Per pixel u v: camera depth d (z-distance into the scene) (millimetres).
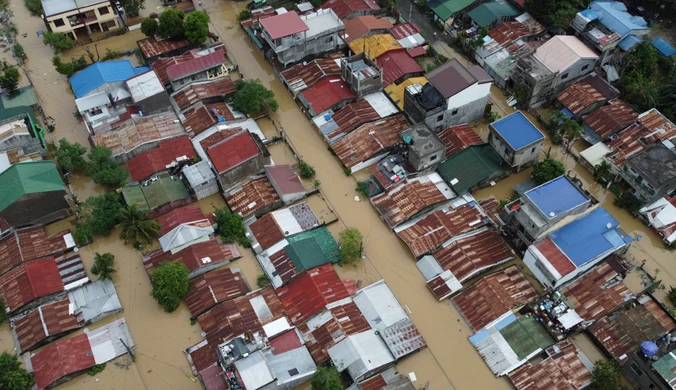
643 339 54781
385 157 73688
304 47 83750
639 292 59656
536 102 79062
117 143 74125
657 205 65812
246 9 96688
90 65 82000
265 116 80375
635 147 70562
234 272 62625
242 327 57188
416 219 67000
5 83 81188
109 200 67438
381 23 90375
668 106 75188
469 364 56062
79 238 65875
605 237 59906
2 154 71500
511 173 71375
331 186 71938
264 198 68500
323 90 80062
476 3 91625
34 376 54812
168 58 85125
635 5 91875
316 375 52312
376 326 57562
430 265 62531
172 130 76188
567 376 53156
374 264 64188
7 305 60125
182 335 58938
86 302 60344
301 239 64562
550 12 87562
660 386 49188
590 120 74938
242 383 50875
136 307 61219
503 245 63812
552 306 58219
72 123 80562
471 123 78438
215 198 70938
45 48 92750
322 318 57844
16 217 65250
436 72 74500
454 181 68438
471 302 59469
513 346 55938
